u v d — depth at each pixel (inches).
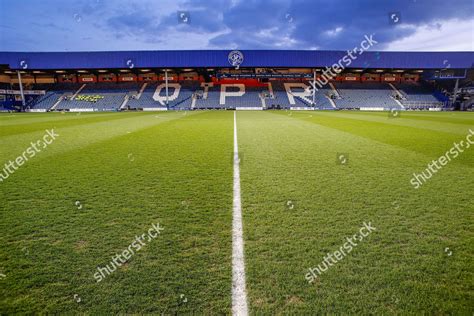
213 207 163.0
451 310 84.1
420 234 131.0
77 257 113.0
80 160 283.1
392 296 90.0
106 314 83.1
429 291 92.2
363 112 1300.4
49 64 1589.6
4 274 102.1
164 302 87.7
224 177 223.5
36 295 91.4
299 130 535.5
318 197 178.9
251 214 153.2
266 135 467.2
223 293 91.5
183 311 84.0
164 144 378.3
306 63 1643.7
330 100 1711.4
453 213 154.6
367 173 234.1
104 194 185.2
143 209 160.6
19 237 129.6
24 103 1614.2
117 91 1768.0
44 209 161.2
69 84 1831.9
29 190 193.5
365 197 178.7
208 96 1742.1
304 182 210.1
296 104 1699.1
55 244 123.0
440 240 125.3
